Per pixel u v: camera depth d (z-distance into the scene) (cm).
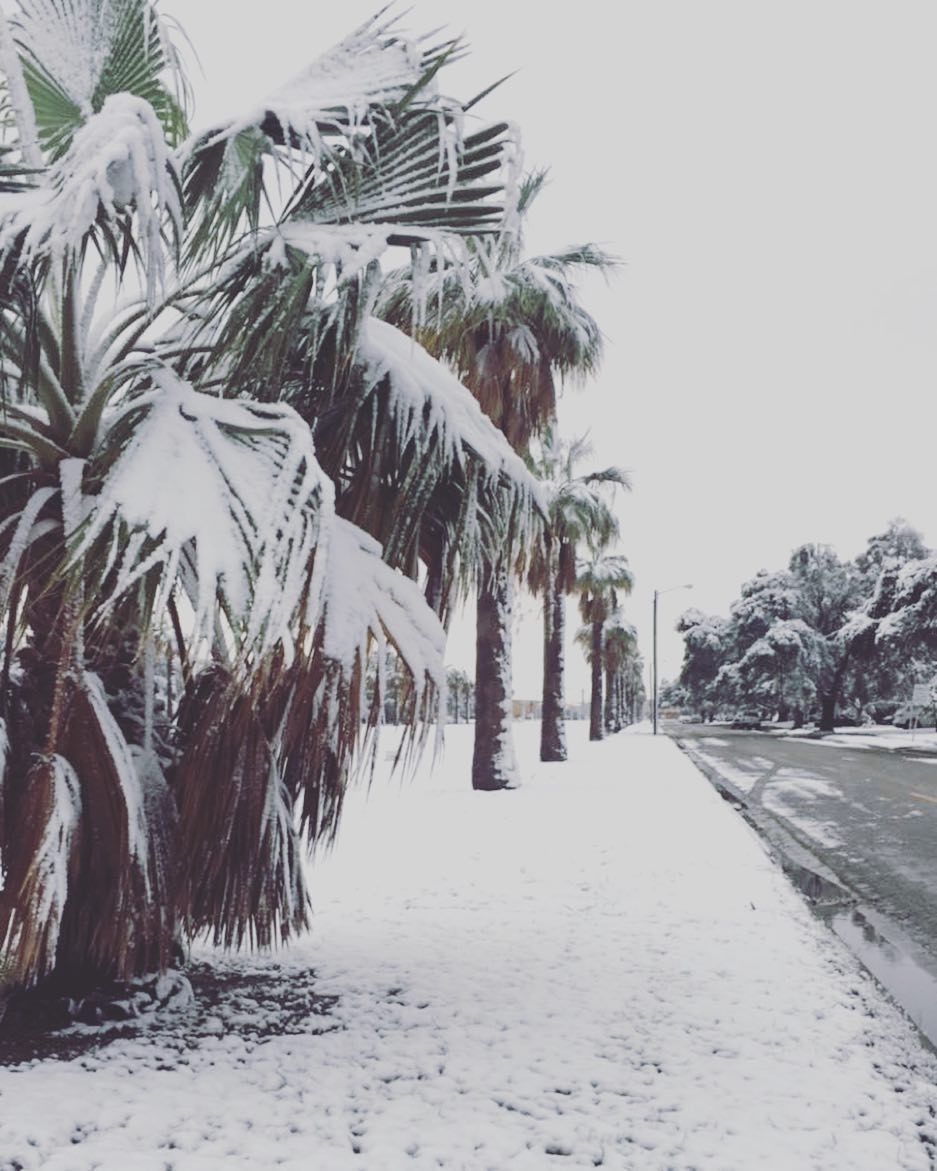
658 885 752
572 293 1441
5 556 421
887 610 4447
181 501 346
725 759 2736
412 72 405
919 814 1404
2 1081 361
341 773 426
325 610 374
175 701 498
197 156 401
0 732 400
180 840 413
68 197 307
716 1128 328
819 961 540
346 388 471
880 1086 366
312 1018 441
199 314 473
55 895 361
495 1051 400
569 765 2108
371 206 426
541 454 1931
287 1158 303
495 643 1545
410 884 759
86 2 477
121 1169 294
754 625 6406
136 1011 426
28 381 417
